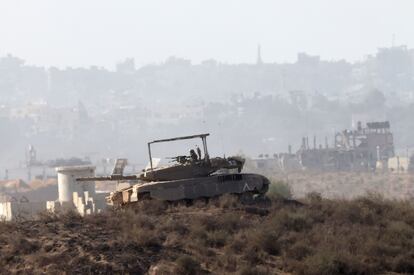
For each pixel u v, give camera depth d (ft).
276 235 338.54
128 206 403.54
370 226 367.45
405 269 319.47
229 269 312.71
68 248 322.96
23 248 325.01
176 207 400.88
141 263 314.14
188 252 327.06
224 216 365.40
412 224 377.09
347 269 313.32
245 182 417.08
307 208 392.27
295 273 312.09
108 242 330.13
